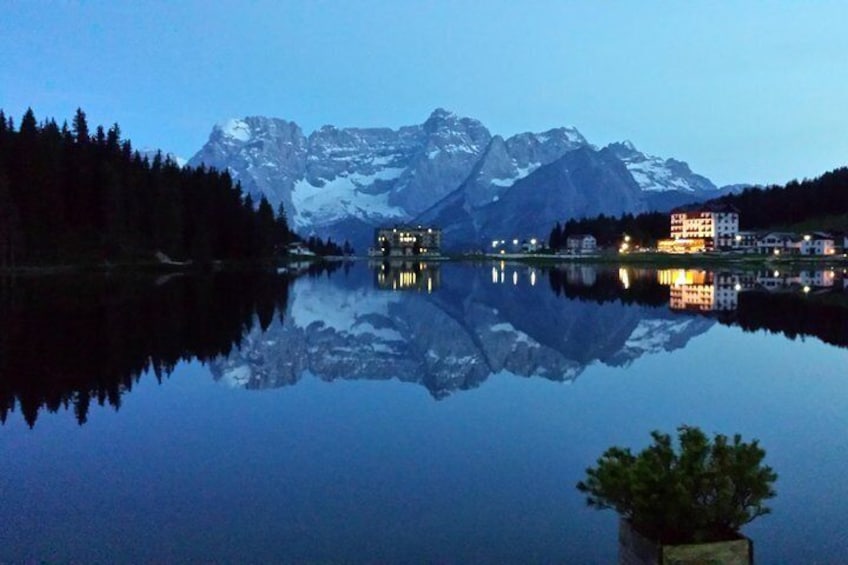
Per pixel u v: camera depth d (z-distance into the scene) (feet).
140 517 52.44
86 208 447.83
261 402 92.53
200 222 507.30
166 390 99.86
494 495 56.49
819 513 51.83
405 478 60.90
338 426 79.46
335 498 56.08
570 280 398.42
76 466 64.90
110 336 151.53
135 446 71.51
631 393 96.84
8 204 377.30
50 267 388.98
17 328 162.09
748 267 541.34
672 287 324.19
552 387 102.06
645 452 38.55
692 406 88.28
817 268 516.32
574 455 67.67
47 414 85.25
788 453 67.21
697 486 36.63
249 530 49.88
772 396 93.76
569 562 44.91
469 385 104.32
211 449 70.28
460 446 70.90
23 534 49.44
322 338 157.79
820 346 139.44
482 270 575.38
